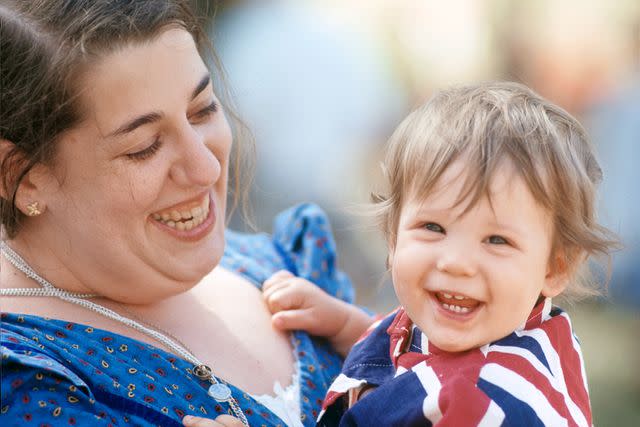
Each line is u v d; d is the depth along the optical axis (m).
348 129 7.43
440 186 2.23
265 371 2.65
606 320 6.78
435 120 2.36
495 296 2.20
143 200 2.37
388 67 7.50
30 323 2.32
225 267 3.06
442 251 2.22
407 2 7.88
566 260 2.32
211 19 2.88
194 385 2.40
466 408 2.09
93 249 2.44
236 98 2.98
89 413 2.14
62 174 2.35
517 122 2.28
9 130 2.31
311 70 7.43
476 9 7.76
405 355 2.40
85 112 2.27
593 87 7.21
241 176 3.13
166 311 2.66
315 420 2.60
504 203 2.19
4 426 2.05
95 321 2.47
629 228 6.69
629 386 5.95
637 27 7.25
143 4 2.34
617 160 6.79
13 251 2.57
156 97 2.32
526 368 2.19
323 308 2.92
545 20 7.46
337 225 7.32
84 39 2.25
